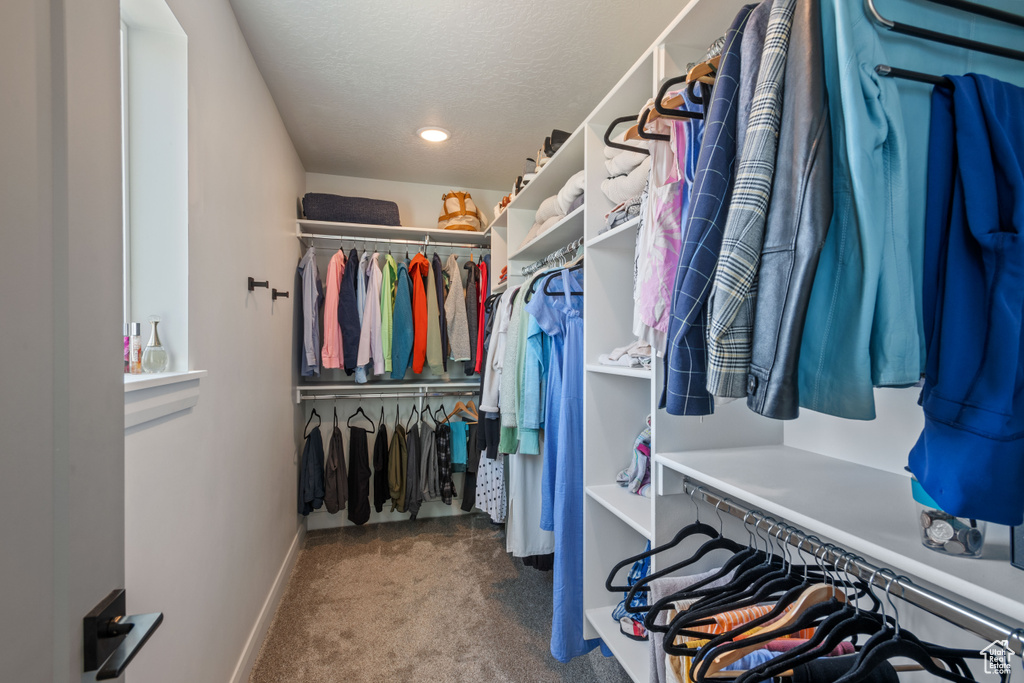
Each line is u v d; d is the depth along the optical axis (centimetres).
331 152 282
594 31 168
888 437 89
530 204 257
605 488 148
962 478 48
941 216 54
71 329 40
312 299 272
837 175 52
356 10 156
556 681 157
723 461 97
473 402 340
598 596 149
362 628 188
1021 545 51
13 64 34
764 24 65
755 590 80
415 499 299
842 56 53
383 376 321
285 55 180
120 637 44
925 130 55
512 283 265
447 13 158
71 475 39
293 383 262
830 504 71
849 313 51
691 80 82
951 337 51
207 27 130
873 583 62
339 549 270
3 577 33
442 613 199
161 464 99
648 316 93
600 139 154
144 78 113
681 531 101
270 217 207
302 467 279
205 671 123
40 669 36
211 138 132
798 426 110
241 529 156
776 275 54
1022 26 61
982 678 73
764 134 57
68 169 39
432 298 303
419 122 241
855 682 54
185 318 114
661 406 96
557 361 178
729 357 57
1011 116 55
